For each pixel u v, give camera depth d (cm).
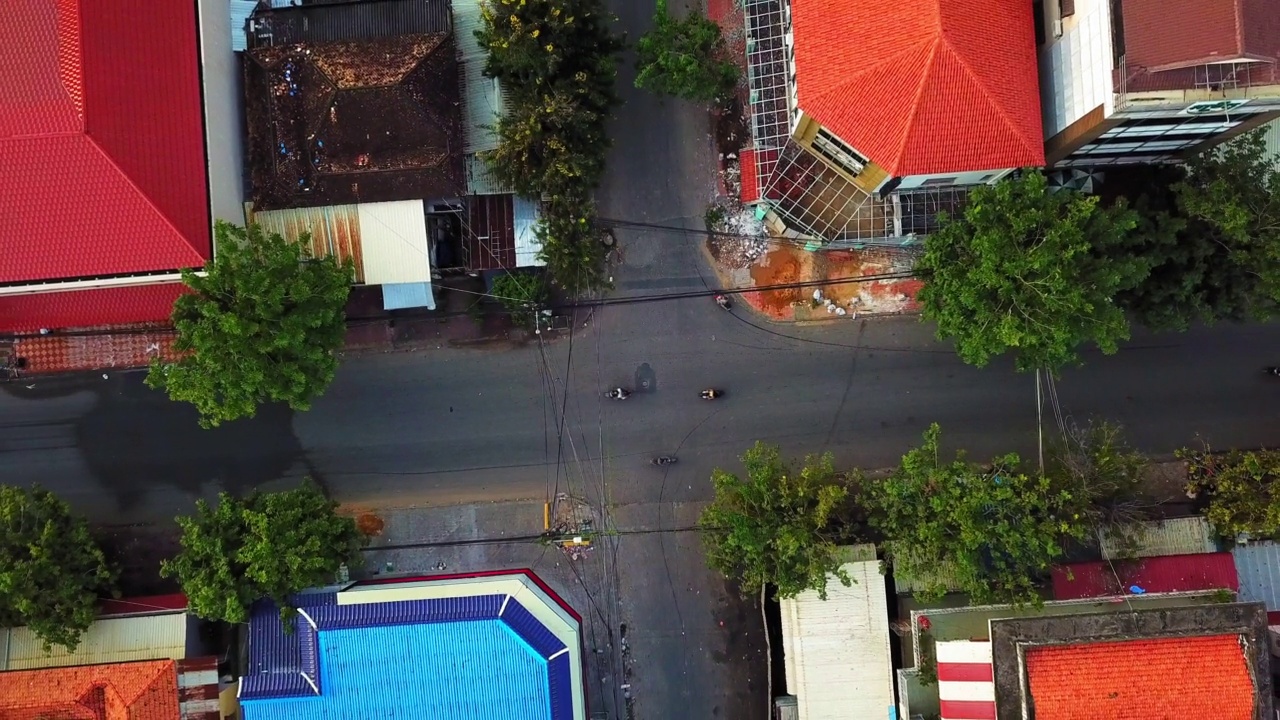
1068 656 2262
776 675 2883
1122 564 2614
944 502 2375
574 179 2569
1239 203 2350
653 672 2975
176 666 2592
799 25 2416
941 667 2381
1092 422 2977
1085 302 2172
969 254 2380
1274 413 2956
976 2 2261
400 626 2514
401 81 2548
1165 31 2031
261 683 2556
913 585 2706
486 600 2581
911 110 2280
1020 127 2314
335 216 2717
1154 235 2461
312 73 2609
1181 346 2980
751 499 2483
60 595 2525
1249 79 2023
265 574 2406
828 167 2719
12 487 2691
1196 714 2223
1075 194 2309
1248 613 2239
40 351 2980
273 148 2650
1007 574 2408
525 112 2466
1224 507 2575
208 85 2533
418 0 2698
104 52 2378
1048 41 2456
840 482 2923
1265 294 2456
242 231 2395
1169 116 2164
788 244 2961
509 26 2414
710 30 2620
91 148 2344
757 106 2752
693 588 2980
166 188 2441
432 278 2891
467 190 2719
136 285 2609
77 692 2548
